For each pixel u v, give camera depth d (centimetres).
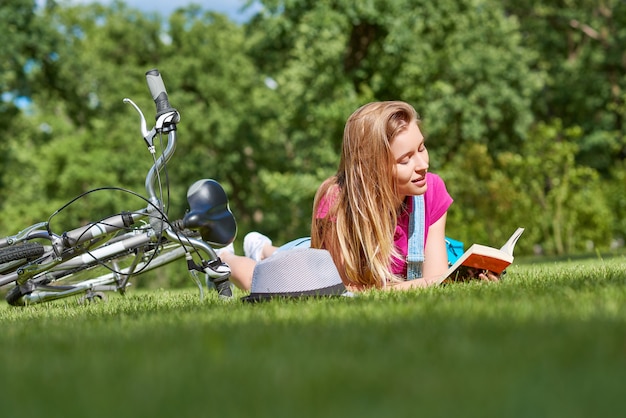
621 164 2417
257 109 2920
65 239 429
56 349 207
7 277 458
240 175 3044
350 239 408
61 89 2591
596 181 1794
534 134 1820
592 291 296
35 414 122
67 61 2452
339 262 412
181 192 2908
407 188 401
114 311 362
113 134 2961
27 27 2281
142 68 3189
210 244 421
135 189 2883
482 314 235
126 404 124
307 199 2239
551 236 1694
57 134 3070
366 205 398
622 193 1831
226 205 424
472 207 1761
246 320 264
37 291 488
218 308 327
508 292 307
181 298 479
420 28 2188
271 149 2998
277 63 2497
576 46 2875
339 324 233
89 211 2883
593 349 158
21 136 2931
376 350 174
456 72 2325
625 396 117
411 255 419
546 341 172
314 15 2092
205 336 210
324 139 2184
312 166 2223
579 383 126
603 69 2753
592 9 2777
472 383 128
